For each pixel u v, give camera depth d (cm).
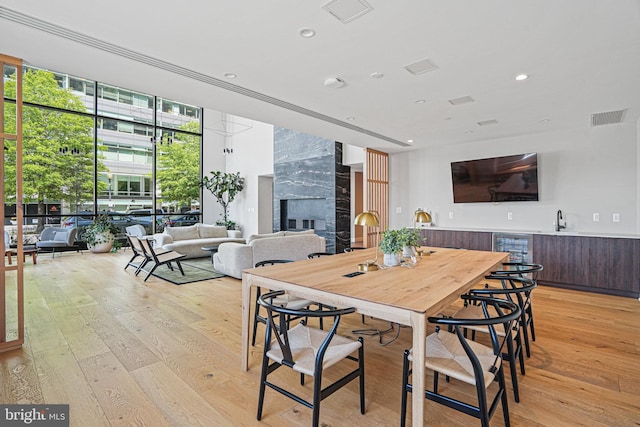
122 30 213
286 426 175
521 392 206
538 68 269
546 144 491
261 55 248
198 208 988
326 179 759
